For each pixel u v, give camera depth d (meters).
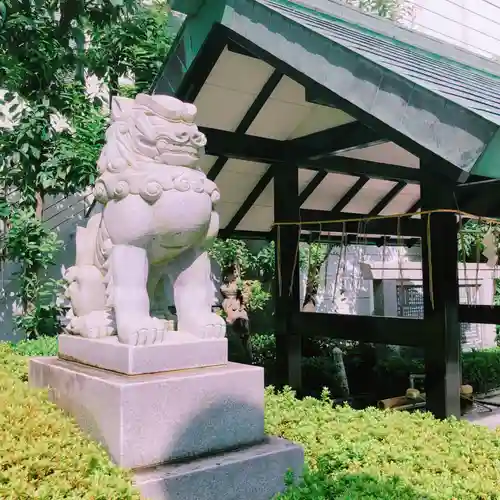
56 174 6.84
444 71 4.46
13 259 7.17
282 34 4.10
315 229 6.98
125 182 2.89
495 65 6.54
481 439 3.50
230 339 7.74
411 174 6.19
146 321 2.87
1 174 6.94
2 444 2.33
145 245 2.96
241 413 2.85
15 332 7.96
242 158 5.55
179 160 2.98
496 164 3.11
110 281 2.94
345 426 3.50
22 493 2.03
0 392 3.08
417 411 4.06
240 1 4.34
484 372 7.69
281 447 2.84
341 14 5.33
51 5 6.46
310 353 8.59
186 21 4.77
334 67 3.79
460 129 3.08
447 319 4.49
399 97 3.40
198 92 4.94
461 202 5.03
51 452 2.35
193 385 2.69
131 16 7.43
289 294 5.89
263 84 5.03
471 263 9.38
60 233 8.47
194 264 3.16
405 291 10.55
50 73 6.62
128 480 2.33
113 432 2.52
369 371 8.06
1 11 5.52
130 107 3.08
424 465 3.00
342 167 5.77
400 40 5.46
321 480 2.59
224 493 2.56
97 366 3.01
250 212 6.80
